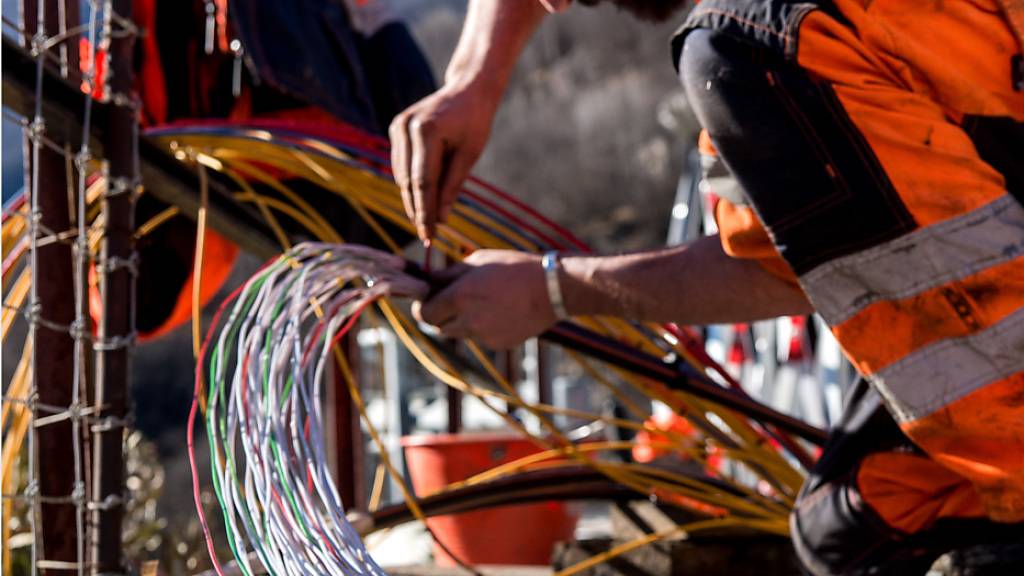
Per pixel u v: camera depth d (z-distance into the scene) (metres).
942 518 1.36
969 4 1.15
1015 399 1.10
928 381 1.11
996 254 1.08
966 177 1.09
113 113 1.69
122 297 1.64
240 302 1.45
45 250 1.63
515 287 1.48
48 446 1.61
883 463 1.41
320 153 2.06
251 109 2.38
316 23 2.32
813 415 3.83
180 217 2.32
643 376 1.91
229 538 1.21
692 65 1.16
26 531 2.15
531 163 15.44
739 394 1.99
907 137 1.10
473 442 2.55
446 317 1.53
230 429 1.30
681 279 1.37
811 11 1.11
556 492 2.15
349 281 1.81
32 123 1.61
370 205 2.12
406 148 1.58
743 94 1.13
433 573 2.36
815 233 1.12
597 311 1.46
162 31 2.31
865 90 1.10
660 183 14.70
